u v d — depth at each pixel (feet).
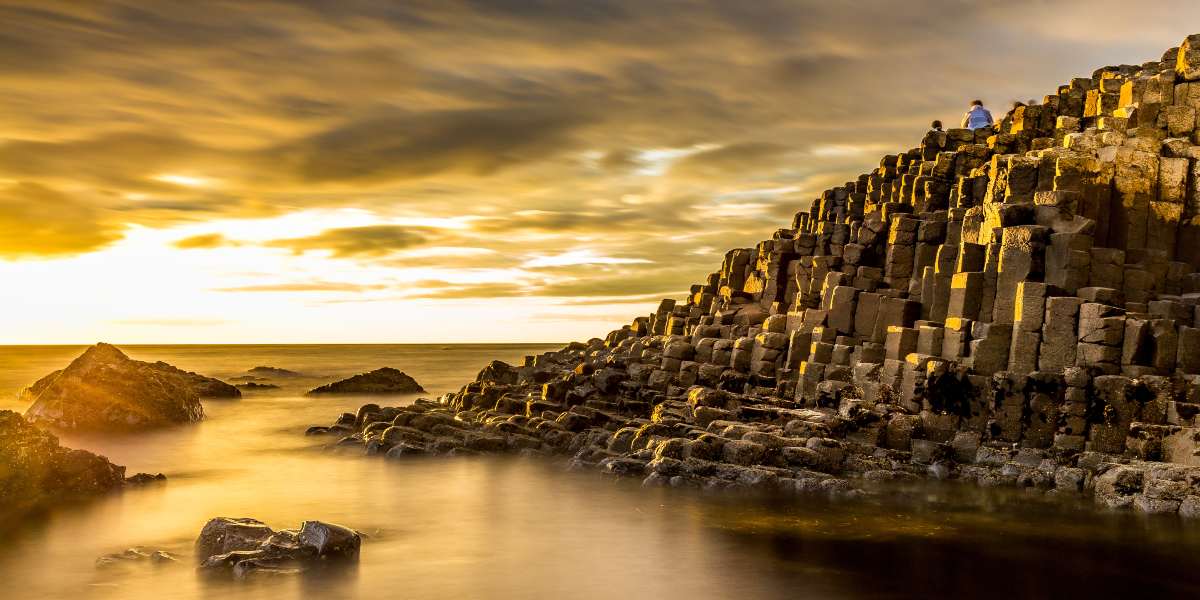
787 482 106.63
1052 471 108.37
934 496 102.99
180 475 118.32
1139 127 133.08
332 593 71.05
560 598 70.28
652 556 80.64
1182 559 79.30
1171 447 102.83
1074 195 122.21
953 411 118.93
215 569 76.13
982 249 127.34
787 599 69.82
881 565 77.66
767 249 186.91
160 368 239.30
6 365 510.58
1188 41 135.85
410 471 120.37
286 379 342.64
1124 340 111.14
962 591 71.41
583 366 162.71
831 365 137.80
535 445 135.54
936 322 131.13
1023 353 116.78
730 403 135.13
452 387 281.95
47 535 87.25
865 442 118.93
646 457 117.50
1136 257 123.44
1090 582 73.36
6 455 102.32
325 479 115.14
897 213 155.02
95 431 159.63
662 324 209.56
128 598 69.82
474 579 74.64
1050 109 158.20
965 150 156.04
